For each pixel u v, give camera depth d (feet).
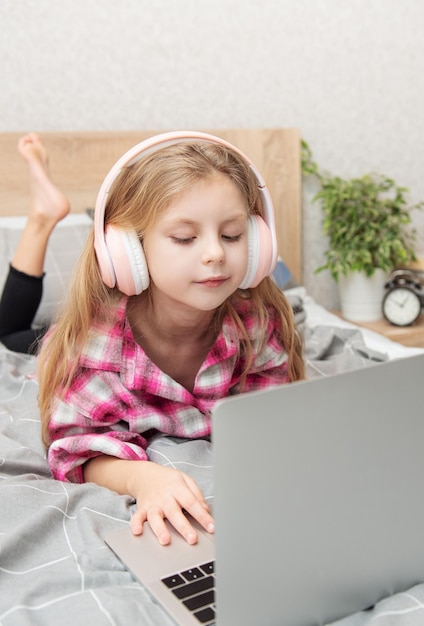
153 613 1.98
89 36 6.89
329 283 8.48
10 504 2.58
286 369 3.51
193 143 2.79
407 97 8.28
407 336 7.23
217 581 1.69
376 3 7.87
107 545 2.35
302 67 7.75
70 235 6.19
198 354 3.31
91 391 3.07
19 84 6.76
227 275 2.69
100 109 7.09
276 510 1.72
